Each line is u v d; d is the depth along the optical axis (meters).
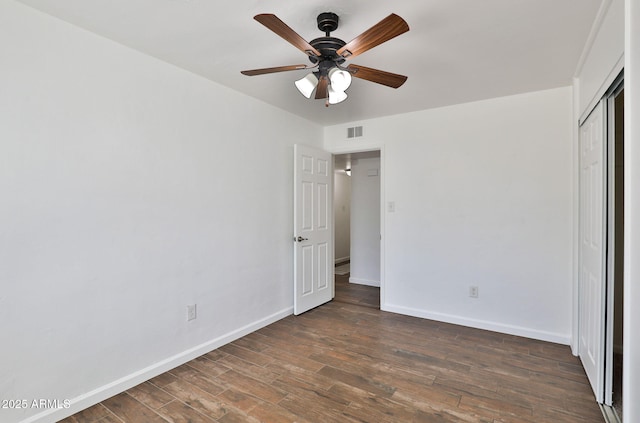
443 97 3.26
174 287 2.58
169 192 2.54
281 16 1.91
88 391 2.07
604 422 1.90
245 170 3.20
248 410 2.03
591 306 2.31
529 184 3.14
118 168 2.23
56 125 1.94
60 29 1.96
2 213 1.75
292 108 3.61
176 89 2.59
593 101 2.18
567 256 2.99
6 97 1.76
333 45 1.87
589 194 2.39
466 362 2.64
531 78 2.80
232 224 3.06
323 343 3.01
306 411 2.02
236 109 3.10
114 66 2.21
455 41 2.18
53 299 1.93
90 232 2.09
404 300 3.82
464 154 3.45
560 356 2.75
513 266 3.22
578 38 2.14
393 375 2.44
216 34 2.12
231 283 3.05
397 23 1.51
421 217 3.69
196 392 2.22
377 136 3.98
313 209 4.00
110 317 2.19
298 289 3.76
